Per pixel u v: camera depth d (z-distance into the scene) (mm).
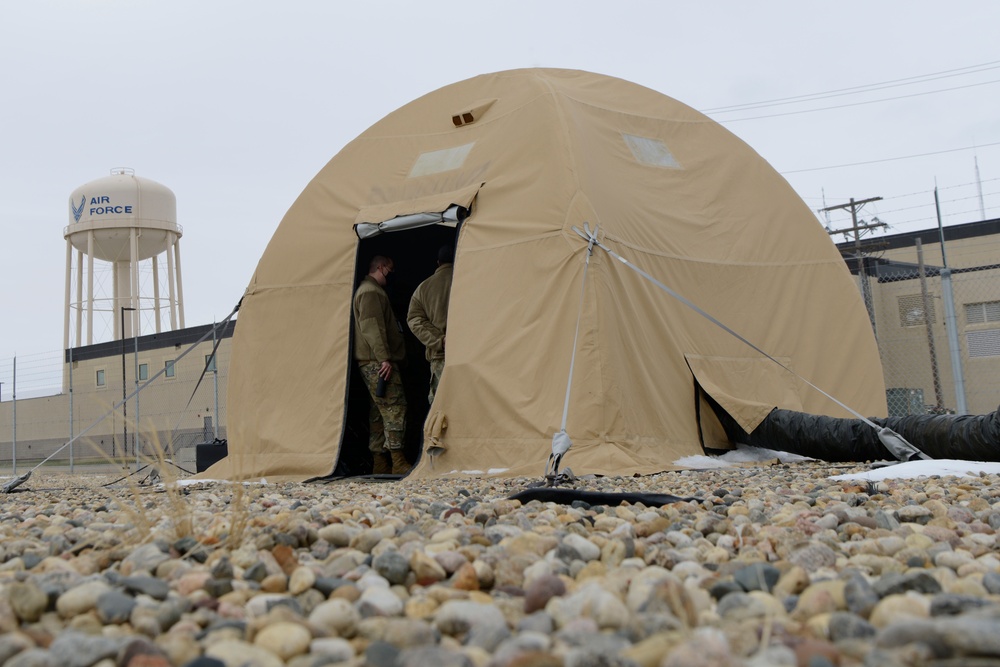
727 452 8078
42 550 3305
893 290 18281
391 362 8789
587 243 7348
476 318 7793
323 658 1605
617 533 3139
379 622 1825
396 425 8773
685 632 1603
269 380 9016
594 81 9359
